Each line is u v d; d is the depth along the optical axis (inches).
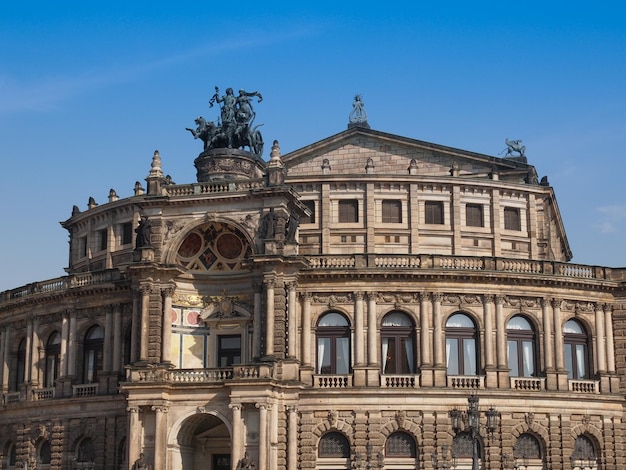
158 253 3193.9
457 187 3646.7
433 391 3122.5
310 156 3922.2
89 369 3538.4
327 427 3107.8
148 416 3043.8
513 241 3688.5
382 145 3897.6
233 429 2930.6
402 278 3218.5
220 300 3282.5
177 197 3191.4
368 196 3604.8
